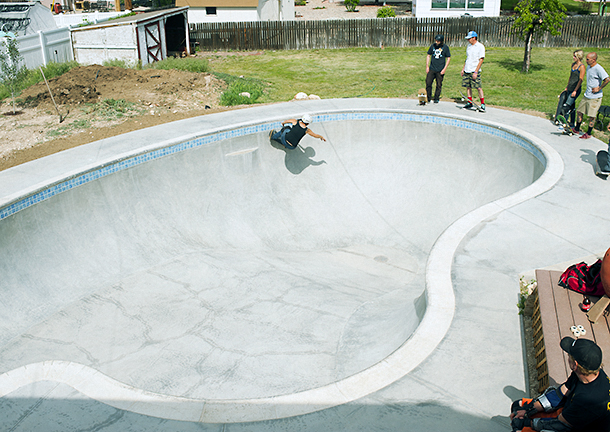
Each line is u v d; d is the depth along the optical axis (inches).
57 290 293.9
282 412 150.6
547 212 271.7
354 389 157.2
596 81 361.1
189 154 376.2
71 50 742.5
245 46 982.4
